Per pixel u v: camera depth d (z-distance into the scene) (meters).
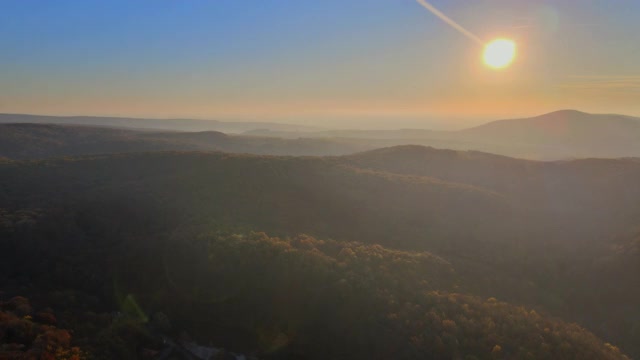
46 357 34.22
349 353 42.88
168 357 43.88
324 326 46.00
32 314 44.25
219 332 47.50
